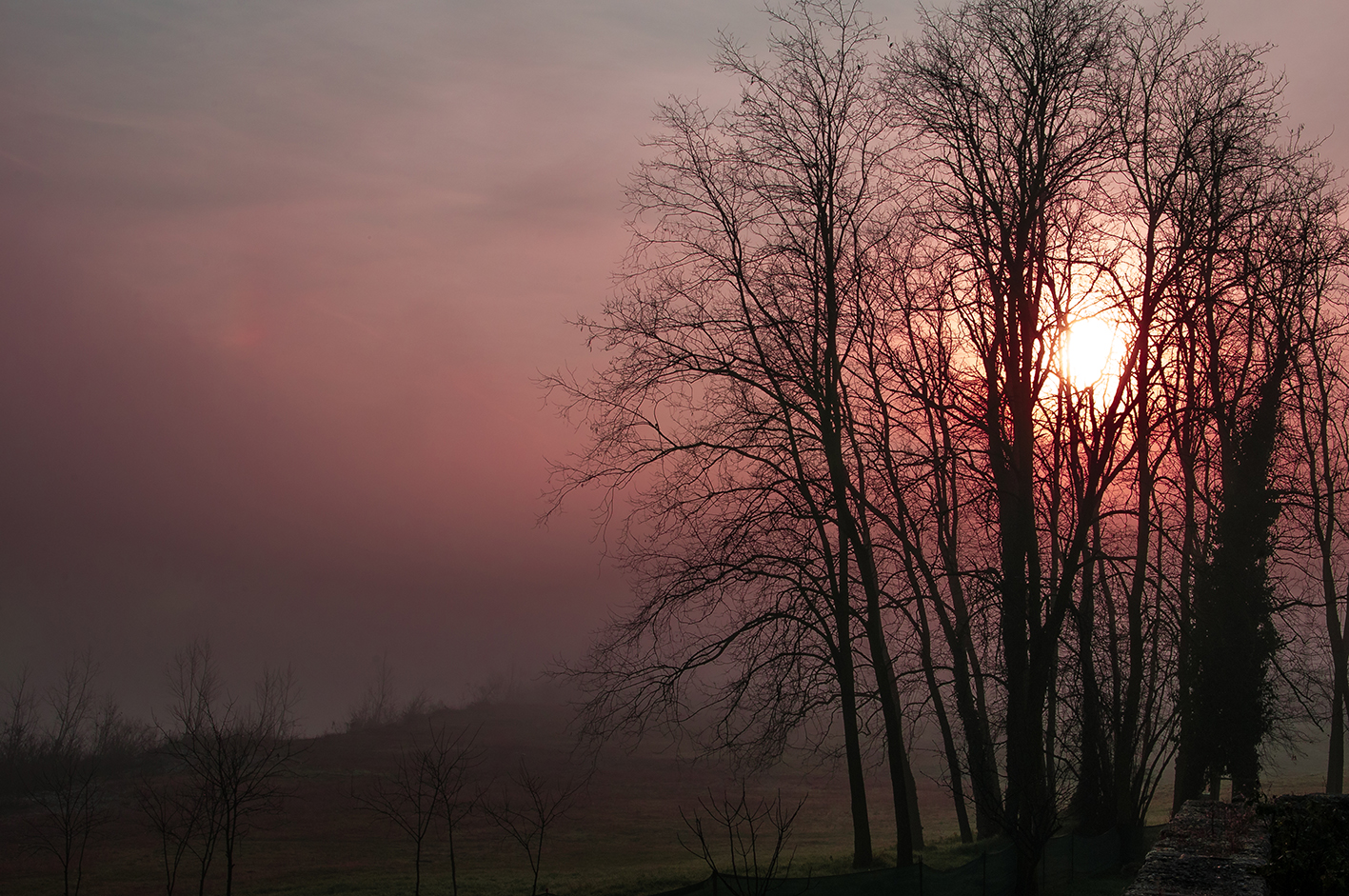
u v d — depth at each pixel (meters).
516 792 44.62
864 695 21.64
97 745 45.72
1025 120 18.27
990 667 20.14
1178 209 18.09
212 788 20.78
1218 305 19.08
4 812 36.12
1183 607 19.97
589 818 39.06
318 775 46.09
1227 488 22.06
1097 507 18.27
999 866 16.03
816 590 20.53
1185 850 8.36
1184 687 21.16
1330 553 25.86
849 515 20.62
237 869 28.44
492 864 29.28
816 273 20.47
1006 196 18.73
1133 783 21.62
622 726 20.55
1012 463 18.38
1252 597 21.53
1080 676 20.47
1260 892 7.26
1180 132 18.19
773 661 20.27
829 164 20.53
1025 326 18.44
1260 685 21.31
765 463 20.91
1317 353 24.38
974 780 21.39
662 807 42.03
